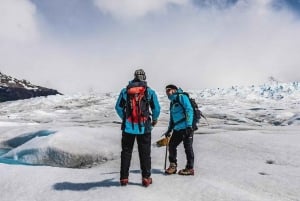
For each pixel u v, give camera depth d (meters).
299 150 10.70
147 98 6.40
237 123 31.39
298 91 58.09
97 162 12.64
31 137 18.47
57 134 14.74
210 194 6.15
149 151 6.53
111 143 14.03
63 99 71.81
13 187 6.98
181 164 9.53
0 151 18.05
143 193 6.14
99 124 28.62
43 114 49.75
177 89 7.57
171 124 7.59
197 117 7.46
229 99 59.62
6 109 63.78
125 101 6.42
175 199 5.96
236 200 5.91
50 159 13.49
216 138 12.84
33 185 7.00
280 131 16.61
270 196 6.39
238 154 10.52
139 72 6.52
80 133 15.07
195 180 6.93
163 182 6.81
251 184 7.04
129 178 7.18
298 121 27.91
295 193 6.57
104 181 7.02
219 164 9.00
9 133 20.62
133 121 6.35
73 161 12.99
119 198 5.93
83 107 60.50
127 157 6.54
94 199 6.02
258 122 33.41
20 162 14.14
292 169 8.46
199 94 67.81
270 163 9.54
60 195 6.42
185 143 7.46
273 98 56.53
